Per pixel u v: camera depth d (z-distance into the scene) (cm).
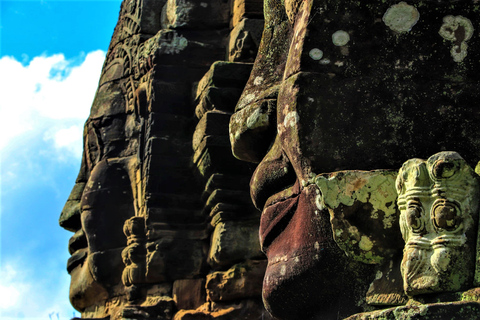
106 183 888
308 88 370
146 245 782
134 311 758
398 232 349
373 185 351
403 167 338
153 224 780
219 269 749
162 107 811
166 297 778
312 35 376
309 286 367
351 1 378
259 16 792
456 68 366
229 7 844
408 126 361
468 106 361
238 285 725
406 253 330
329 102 368
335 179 353
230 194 742
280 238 392
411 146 358
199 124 771
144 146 826
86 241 931
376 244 351
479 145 355
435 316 300
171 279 779
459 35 369
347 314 358
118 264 866
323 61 373
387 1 376
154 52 824
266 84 446
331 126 365
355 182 352
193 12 839
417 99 363
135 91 864
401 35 372
